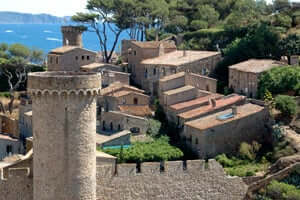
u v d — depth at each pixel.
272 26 158.62
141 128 116.38
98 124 121.75
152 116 124.88
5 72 164.12
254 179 76.62
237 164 96.44
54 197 55.44
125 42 170.88
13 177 61.34
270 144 104.19
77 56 158.12
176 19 198.50
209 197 69.06
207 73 146.00
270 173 82.44
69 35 175.38
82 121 54.72
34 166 56.22
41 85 53.53
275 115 107.69
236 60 145.50
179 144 109.31
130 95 128.75
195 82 132.88
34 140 55.69
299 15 168.12
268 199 73.62
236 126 105.38
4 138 117.06
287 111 106.38
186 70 141.50
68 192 55.44
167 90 127.75
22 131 131.62
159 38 191.50
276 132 100.69
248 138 106.31
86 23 183.75
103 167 63.69
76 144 54.81
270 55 146.38
